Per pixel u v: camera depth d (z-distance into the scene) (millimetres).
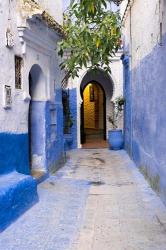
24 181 6141
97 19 7035
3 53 6316
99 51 7559
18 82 7078
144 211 6137
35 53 8180
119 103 15070
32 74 8820
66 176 9461
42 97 8984
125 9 12594
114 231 5180
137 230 5199
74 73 8516
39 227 5363
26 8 7070
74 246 4660
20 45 7188
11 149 6613
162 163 6633
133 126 11570
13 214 5551
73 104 15609
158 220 5633
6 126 6434
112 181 8820
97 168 10789
